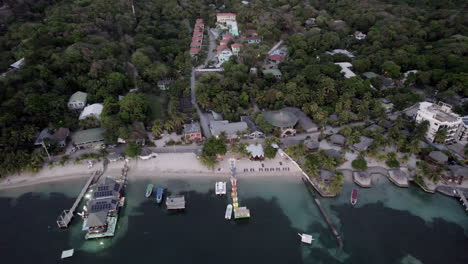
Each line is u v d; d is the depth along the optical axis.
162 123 126.12
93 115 125.94
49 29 163.12
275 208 95.62
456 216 92.62
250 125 124.75
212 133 121.62
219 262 80.06
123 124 121.81
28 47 151.12
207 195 100.31
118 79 145.75
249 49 184.25
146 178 107.12
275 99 139.38
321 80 144.88
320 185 101.00
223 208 95.88
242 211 91.94
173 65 176.88
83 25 171.88
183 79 160.25
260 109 140.38
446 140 117.12
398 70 162.00
